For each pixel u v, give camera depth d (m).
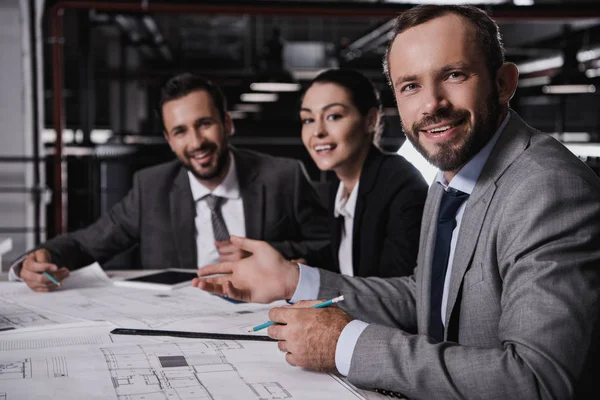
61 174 3.89
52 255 1.63
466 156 0.93
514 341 0.75
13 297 1.37
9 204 4.13
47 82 5.05
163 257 1.89
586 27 6.87
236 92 7.49
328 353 0.83
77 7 3.78
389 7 3.90
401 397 0.80
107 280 1.57
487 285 0.89
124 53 10.39
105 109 9.78
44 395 0.74
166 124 1.83
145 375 0.82
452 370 0.75
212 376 0.82
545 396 0.71
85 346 0.95
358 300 1.16
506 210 0.86
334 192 1.76
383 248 1.55
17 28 4.11
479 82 0.90
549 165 0.85
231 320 1.15
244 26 11.02
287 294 1.16
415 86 0.92
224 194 1.89
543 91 6.93
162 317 1.17
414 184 1.54
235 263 1.19
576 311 0.73
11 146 4.15
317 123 1.67
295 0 3.88
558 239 0.79
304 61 8.71
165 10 3.83
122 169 3.97
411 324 1.18
